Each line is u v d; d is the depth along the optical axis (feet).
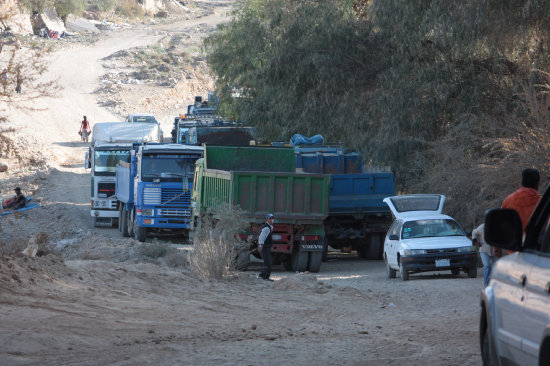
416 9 138.41
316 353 44.39
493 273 29.04
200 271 102.27
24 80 74.90
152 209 156.15
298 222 120.98
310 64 159.84
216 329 56.24
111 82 524.93
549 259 22.81
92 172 191.93
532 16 119.24
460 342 49.39
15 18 74.84
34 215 199.21
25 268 74.74
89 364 39.68
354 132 155.22
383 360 42.16
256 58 191.93
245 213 118.01
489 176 113.39
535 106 109.91
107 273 88.02
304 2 169.07
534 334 22.45
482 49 137.08
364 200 139.95
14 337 44.45
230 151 137.39
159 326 56.13
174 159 157.17
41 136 351.67
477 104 138.82
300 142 159.63
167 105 495.41
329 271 126.11
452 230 107.45
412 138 143.95
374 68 158.71
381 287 95.35
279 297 84.58
